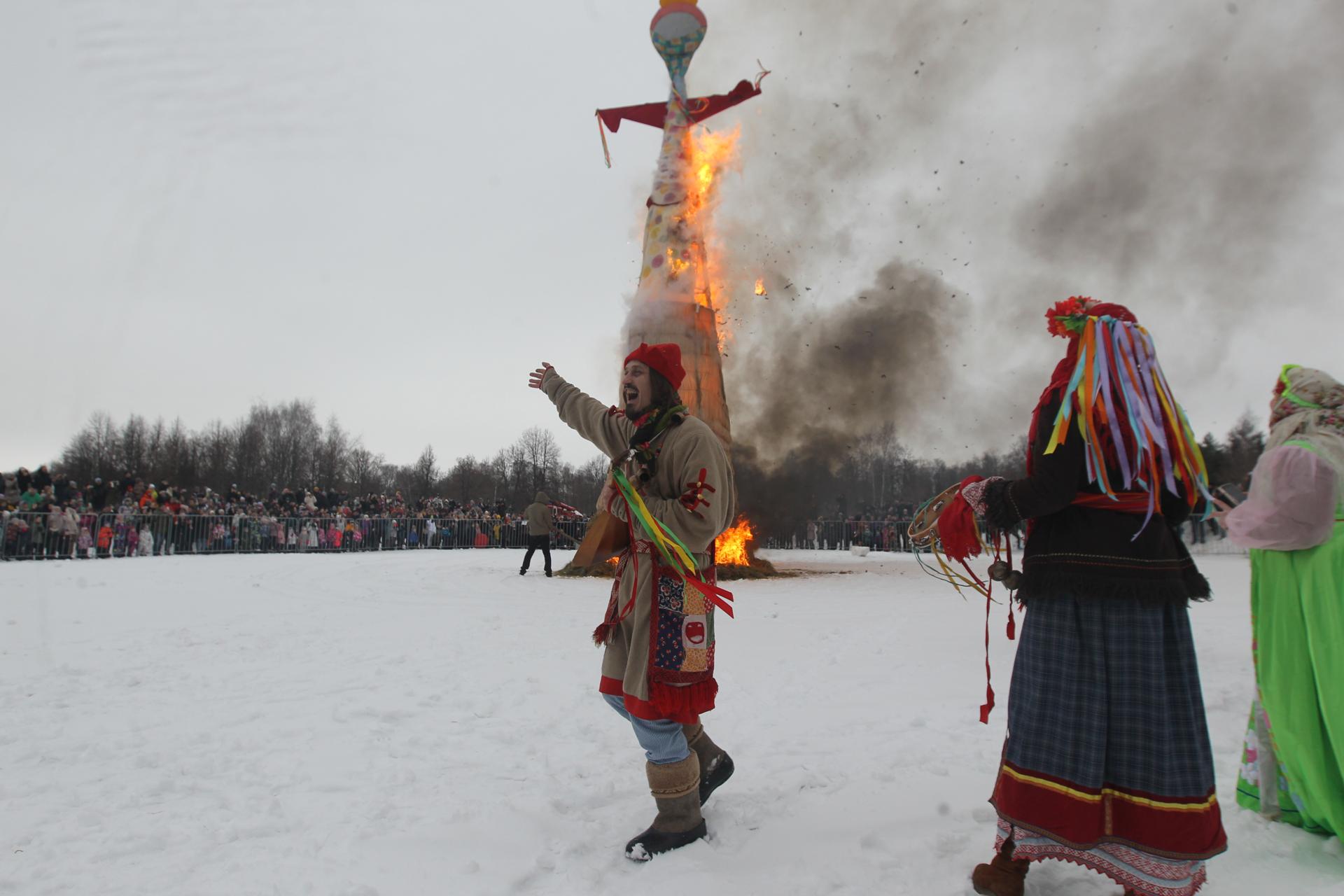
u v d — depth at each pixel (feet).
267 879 8.07
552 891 7.94
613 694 9.45
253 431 198.80
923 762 11.80
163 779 11.18
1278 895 7.73
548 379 10.66
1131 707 7.34
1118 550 7.48
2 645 22.40
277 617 28.96
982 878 7.81
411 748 12.78
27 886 7.94
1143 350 7.82
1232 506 9.79
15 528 60.75
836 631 25.55
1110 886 8.14
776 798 10.46
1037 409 8.05
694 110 49.29
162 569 52.60
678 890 7.89
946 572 8.71
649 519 8.86
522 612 31.12
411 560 71.26
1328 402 9.18
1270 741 9.59
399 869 8.32
